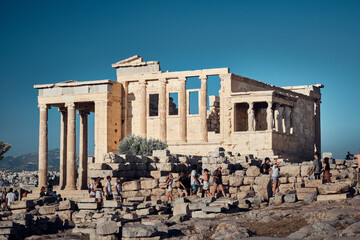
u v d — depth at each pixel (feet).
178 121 229.66
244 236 75.36
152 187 131.34
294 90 264.31
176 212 99.81
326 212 79.30
